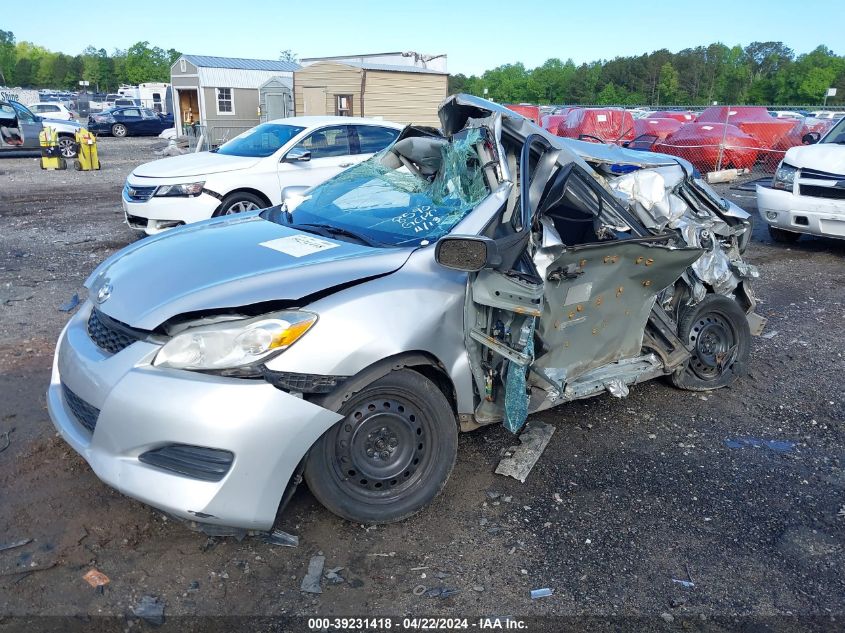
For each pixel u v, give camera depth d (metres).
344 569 2.90
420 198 3.84
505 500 3.43
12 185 14.27
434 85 22.06
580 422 4.31
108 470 2.74
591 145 4.71
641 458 3.90
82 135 17.30
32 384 4.47
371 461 3.08
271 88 22.92
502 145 3.58
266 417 2.66
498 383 3.46
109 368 2.81
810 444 4.14
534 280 3.13
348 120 9.48
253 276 2.99
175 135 26.00
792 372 5.23
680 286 4.52
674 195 4.31
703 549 3.12
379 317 2.93
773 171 17.19
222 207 8.38
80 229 9.78
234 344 2.70
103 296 3.16
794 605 2.80
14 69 128.12
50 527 3.06
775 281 7.82
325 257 3.20
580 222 3.76
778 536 3.24
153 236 3.88
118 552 2.93
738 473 3.79
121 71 117.75
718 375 4.79
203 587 2.76
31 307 6.07
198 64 23.50
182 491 2.64
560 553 3.05
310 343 2.77
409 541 3.10
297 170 8.82
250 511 2.71
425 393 3.11
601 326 3.89
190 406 2.62
